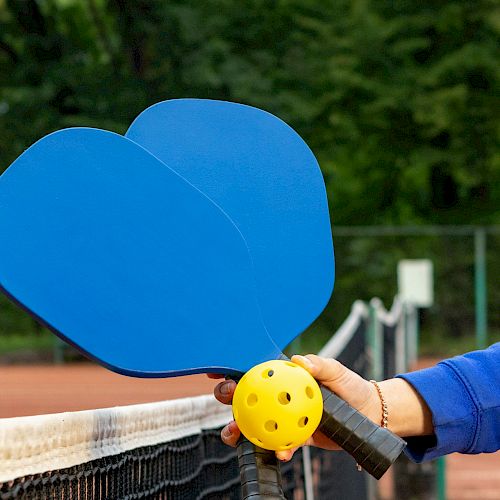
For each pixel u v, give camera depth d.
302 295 2.18
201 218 2.03
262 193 2.23
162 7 33.09
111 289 1.91
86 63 33.94
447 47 38.62
